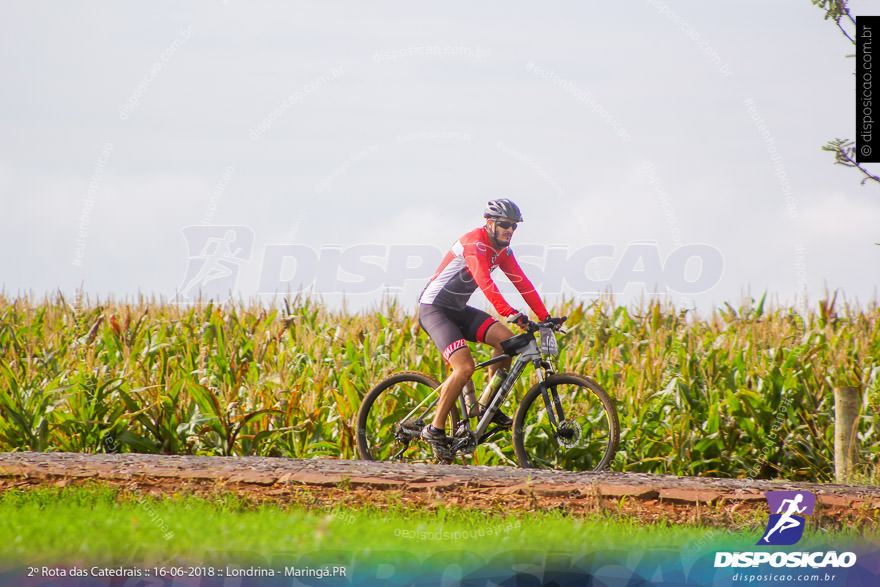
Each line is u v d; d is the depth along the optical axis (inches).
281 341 1213.7
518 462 789.2
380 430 951.6
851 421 900.6
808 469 970.1
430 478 679.1
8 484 668.1
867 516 611.2
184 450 956.6
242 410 970.1
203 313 1311.5
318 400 995.9
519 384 938.1
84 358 1071.6
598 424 954.7
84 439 948.6
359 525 560.1
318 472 692.1
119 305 1360.7
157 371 1023.0
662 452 969.5
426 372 1016.2
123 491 651.5
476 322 790.5
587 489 654.5
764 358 1028.5
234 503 615.2
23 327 1264.8
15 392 945.5
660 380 987.3
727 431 971.3
